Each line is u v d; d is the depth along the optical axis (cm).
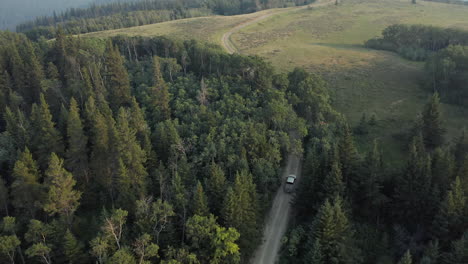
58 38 10725
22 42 13038
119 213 5191
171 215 5566
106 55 10206
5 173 7612
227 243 5119
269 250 6025
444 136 8812
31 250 4972
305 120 8550
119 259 4641
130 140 6719
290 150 7762
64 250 5300
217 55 10512
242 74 9988
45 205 5722
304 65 13912
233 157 7088
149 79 10362
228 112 8544
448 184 6006
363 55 14700
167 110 8850
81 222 6188
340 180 6084
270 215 6756
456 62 10931
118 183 6519
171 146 7269
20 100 9375
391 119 9769
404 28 15488
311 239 5519
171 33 18462
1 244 5041
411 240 5728
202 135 7662
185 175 6731
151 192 6744
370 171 6219
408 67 13112
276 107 8106
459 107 10125
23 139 7988
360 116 10081
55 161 5759
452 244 5150
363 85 11969
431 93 11088
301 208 6544
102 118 7356
